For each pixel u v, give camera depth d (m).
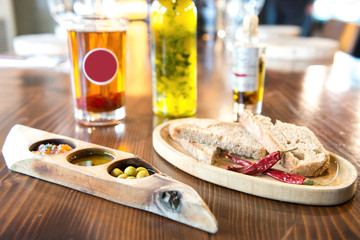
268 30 1.51
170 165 0.41
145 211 0.32
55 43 1.22
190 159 0.38
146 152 0.45
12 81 0.90
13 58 1.15
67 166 0.35
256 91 0.56
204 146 0.41
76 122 0.57
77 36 0.50
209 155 0.38
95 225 0.30
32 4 2.53
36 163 0.37
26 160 0.38
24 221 0.30
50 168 0.36
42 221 0.30
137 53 1.35
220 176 0.36
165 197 0.30
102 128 0.55
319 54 1.18
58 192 0.35
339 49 1.35
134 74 0.99
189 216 0.29
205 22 1.67
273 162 0.36
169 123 0.50
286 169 0.39
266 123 0.44
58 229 0.29
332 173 0.37
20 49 1.26
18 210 0.32
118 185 0.32
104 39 0.50
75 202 0.33
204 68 1.07
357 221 0.30
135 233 0.29
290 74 0.98
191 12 0.53
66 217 0.31
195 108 0.61
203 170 0.37
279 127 0.44
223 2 1.43
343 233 0.29
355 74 1.00
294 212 0.32
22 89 0.82
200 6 1.63
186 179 0.38
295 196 0.33
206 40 1.68
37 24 2.59
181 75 0.56
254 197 0.34
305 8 2.53
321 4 2.70
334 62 1.17
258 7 1.29
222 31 1.59
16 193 0.35
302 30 2.14
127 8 2.49
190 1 0.54
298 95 0.76
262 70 0.56
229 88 0.84
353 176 0.35
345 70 1.05
